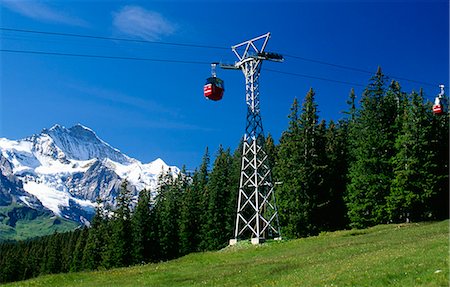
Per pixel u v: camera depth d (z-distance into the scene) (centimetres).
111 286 3775
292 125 7750
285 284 2872
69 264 13788
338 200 7531
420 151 6312
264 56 6131
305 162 7344
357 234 5406
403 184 6278
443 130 6656
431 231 4484
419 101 6456
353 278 2580
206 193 9669
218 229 8944
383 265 2794
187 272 4159
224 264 4438
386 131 7006
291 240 5569
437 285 2127
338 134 8081
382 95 7125
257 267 3766
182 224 9431
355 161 7525
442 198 6462
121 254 9225
